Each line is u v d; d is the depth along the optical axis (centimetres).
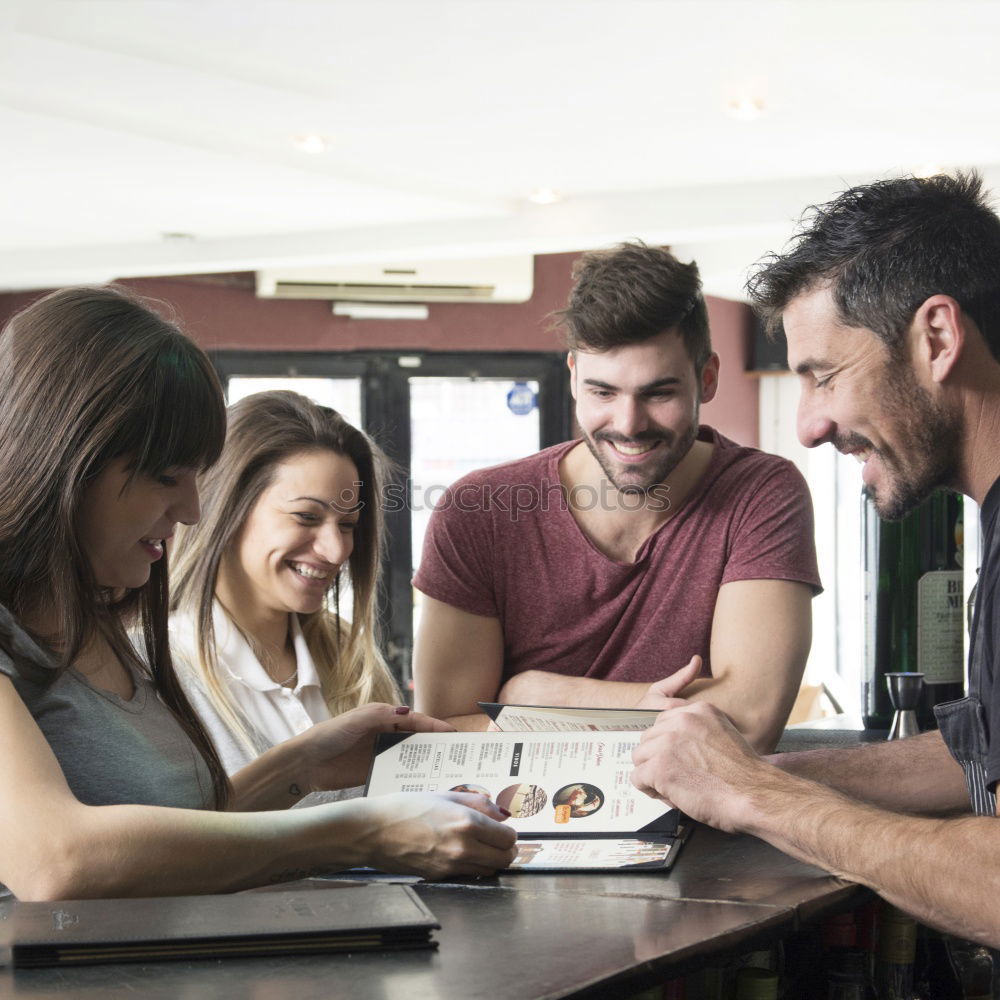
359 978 83
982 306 118
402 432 653
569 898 104
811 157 492
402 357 652
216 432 124
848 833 111
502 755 136
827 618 688
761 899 104
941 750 141
